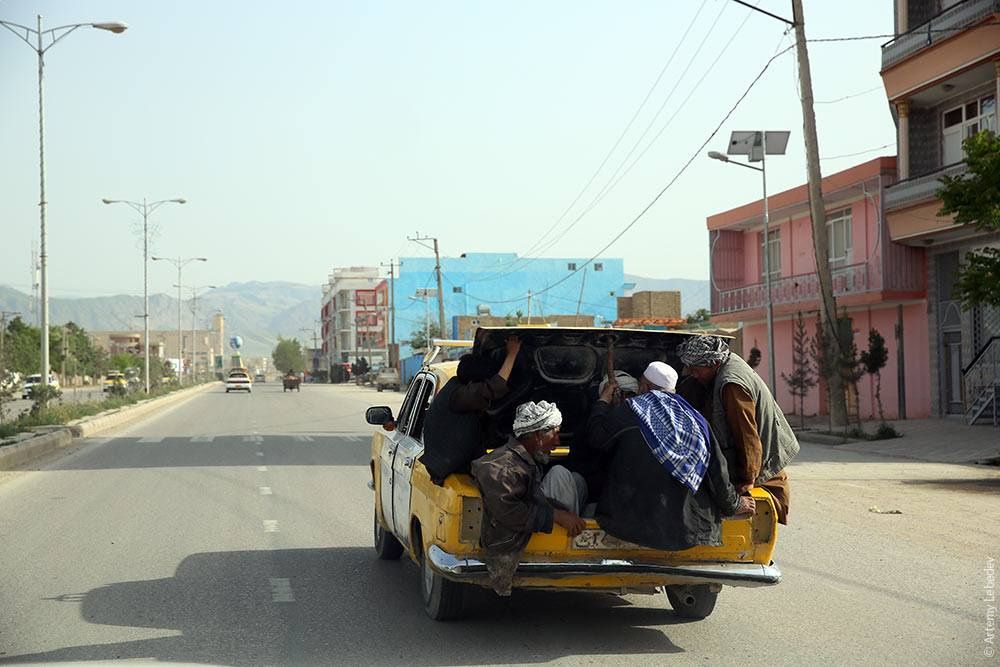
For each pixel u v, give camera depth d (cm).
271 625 706
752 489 666
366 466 1839
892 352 3238
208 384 13075
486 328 683
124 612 743
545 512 621
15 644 652
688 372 687
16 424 2652
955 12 2683
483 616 739
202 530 1116
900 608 774
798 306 3584
